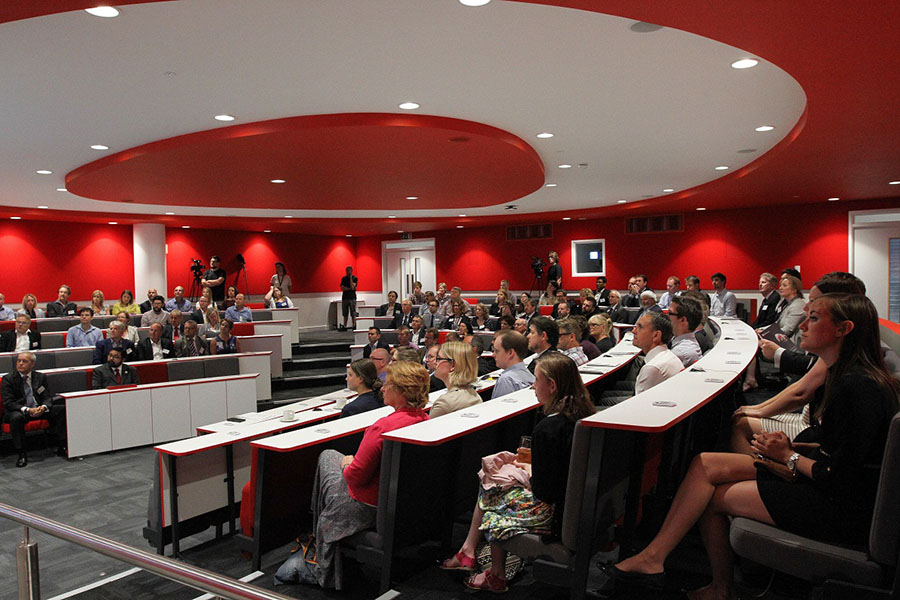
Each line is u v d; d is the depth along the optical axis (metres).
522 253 14.75
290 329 10.75
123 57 4.12
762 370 6.66
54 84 4.64
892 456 1.80
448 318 10.49
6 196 9.95
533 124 6.04
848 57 3.58
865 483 1.99
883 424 1.97
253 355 8.62
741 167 8.36
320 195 9.78
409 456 2.86
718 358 3.63
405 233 16.36
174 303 11.02
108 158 7.07
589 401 2.53
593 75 4.60
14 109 5.27
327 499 3.04
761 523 2.14
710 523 2.29
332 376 10.04
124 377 6.99
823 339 2.10
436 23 3.64
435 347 5.84
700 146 7.10
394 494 2.79
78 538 1.62
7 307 11.35
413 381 3.14
